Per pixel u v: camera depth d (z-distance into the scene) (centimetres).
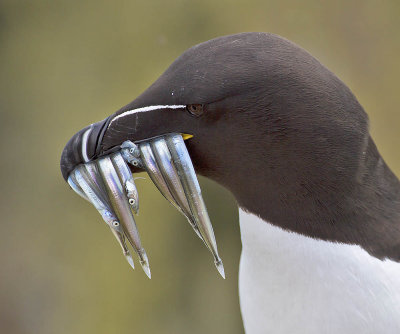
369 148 472
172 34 1193
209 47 467
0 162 1213
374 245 459
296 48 464
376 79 1200
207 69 457
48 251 1205
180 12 1188
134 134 473
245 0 1185
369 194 466
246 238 492
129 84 1190
